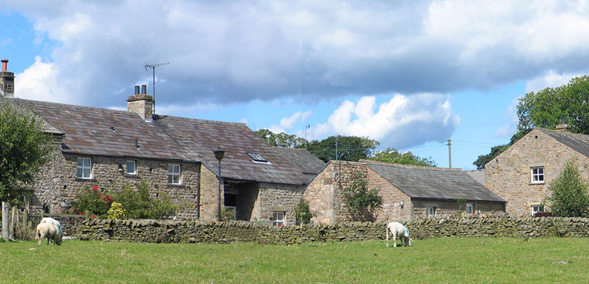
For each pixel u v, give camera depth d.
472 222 33.84
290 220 45.06
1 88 41.78
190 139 46.59
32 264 19.00
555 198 43.31
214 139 48.09
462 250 26.52
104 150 39.59
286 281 18.53
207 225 30.55
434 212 45.53
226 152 46.47
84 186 38.12
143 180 40.06
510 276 19.80
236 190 44.94
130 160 40.44
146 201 38.88
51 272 17.88
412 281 19.02
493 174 51.44
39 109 41.31
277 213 44.84
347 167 45.66
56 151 37.25
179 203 41.97
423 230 33.62
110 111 45.31
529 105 74.88
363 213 45.97
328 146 86.88
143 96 46.78
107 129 42.66
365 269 21.22
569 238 31.56
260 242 31.62
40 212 35.66
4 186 30.27
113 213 36.22
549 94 72.38
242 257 23.88
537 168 49.53
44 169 36.56
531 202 49.31
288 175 46.66
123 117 45.38
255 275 19.44
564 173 43.69
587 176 46.69
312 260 23.47
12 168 30.75
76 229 31.30
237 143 48.88
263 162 47.12
